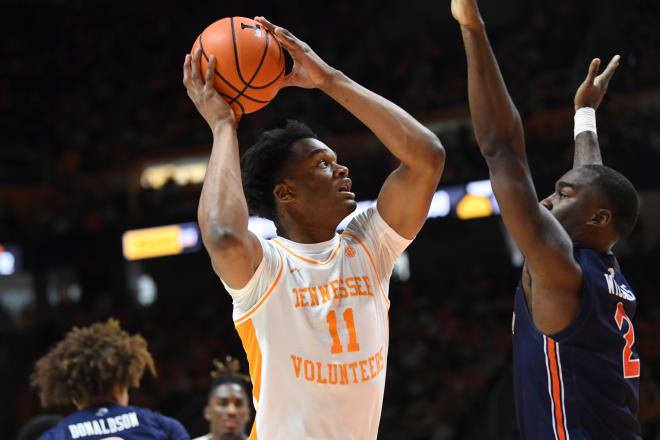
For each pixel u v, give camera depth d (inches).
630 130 442.6
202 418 429.1
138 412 119.8
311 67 84.3
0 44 688.4
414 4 658.8
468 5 74.3
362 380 79.1
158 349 536.4
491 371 422.3
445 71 606.5
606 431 77.5
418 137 83.8
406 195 86.3
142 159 610.5
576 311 76.8
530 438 79.5
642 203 548.1
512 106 77.5
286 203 88.1
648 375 375.9
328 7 710.5
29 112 649.6
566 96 482.3
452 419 393.1
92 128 646.5
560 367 77.2
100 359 120.7
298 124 91.2
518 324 81.7
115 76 685.9
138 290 657.0
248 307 80.4
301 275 81.7
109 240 543.2
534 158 453.7
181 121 631.8
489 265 547.2
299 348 78.9
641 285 458.3
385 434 398.9
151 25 724.0
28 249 553.6
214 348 527.5
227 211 77.1
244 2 722.2
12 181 592.7
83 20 722.8
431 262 575.2
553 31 567.2
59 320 584.1
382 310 85.3
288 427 77.4
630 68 453.4
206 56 83.9
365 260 85.7
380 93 605.6
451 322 481.1
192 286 637.9
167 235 531.5
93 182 612.4
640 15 490.9
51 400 124.4
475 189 456.1
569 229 82.5
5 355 539.5
